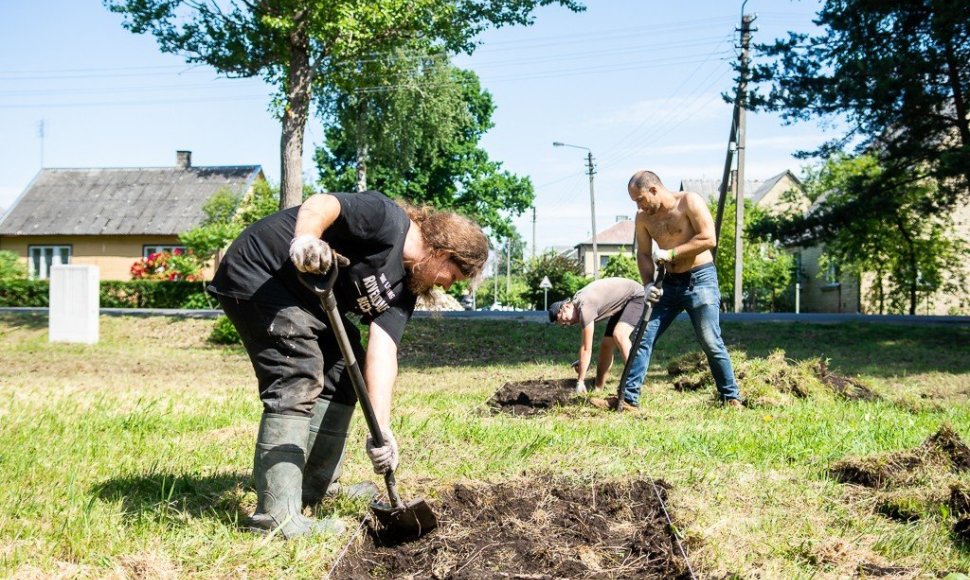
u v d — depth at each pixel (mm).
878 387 8422
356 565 3105
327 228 3250
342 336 2916
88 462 4629
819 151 18844
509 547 3248
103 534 3291
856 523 3559
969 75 16531
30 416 6090
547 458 4816
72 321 15727
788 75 16953
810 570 2998
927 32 16406
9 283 30344
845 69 16328
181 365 12148
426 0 19250
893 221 21547
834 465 4508
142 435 5453
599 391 7637
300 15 18984
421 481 4281
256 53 20297
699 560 3021
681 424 6055
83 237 41500
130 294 28172
